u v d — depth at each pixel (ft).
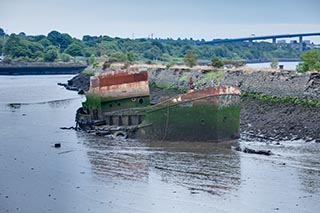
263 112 225.97
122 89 225.56
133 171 147.33
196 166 149.69
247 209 114.62
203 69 328.90
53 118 258.98
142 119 208.95
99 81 221.46
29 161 162.61
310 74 236.84
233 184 131.34
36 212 117.60
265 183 131.13
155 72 378.94
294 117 209.97
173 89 335.67
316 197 120.16
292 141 182.60
